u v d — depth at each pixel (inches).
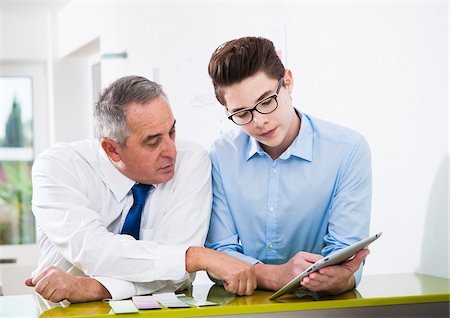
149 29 172.9
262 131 70.5
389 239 90.2
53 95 241.1
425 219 82.3
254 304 63.5
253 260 75.0
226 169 79.6
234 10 130.1
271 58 69.4
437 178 79.8
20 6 234.2
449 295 69.1
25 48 244.8
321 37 102.9
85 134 244.4
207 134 144.5
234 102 69.6
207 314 62.1
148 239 77.6
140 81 74.6
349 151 75.7
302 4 107.8
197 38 147.2
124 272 70.1
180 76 156.3
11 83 251.1
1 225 247.8
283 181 77.7
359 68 94.1
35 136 251.8
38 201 75.8
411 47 83.6
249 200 78.9
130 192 79.4
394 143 87.7
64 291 65.3
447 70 77.7
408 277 80.4
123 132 73.1
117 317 59.9
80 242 71.5
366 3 92.0
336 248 73.5
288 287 65.4
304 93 109.1
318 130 77.8
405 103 85.1
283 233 79.1
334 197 76.4
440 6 78.6
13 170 249.6
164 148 74.2
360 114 94.4
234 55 68.6
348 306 65.6
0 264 217.0
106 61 195.9
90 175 79.0
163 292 73.0
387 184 90.0
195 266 70.1
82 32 215.5
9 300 72.5
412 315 68.2
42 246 80.9
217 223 80.4
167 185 78.4
